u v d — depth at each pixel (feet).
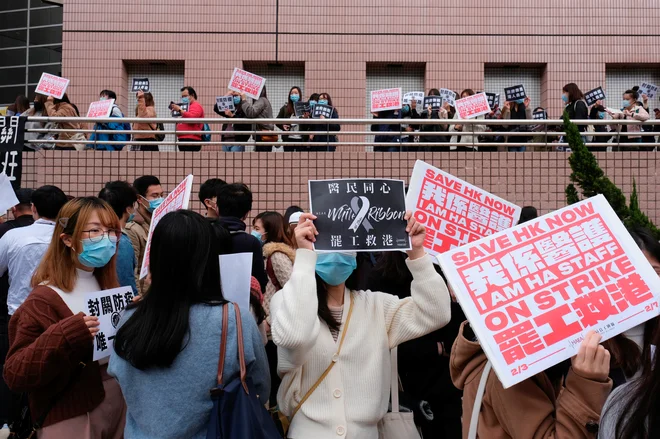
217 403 7.95
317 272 9.89
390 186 9.88
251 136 29.53
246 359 8.34
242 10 41.24
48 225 14.79
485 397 8.11
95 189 27.71
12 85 47.03
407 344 12.78
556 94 41.32
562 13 41.60
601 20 41.57
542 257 7.59
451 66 41.32
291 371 9.64
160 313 8.10
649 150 29.22
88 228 10.42
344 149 32.55
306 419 9.49
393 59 41.29
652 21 41.57
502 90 42.47
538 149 29.14
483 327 7.25
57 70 46.70
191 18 41.24
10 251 14.32
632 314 7.20
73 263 10.63
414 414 12.15
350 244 9.60
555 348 7.11
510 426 7.63
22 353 9.48
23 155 27.84
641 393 5.97
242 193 16.22
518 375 7.02
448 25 41.45
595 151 28.68
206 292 8.52
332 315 9.95
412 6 41.45
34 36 47.03
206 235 8.52
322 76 41.14
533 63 41.57
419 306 9.81
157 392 8.00
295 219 17.85
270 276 16.81
